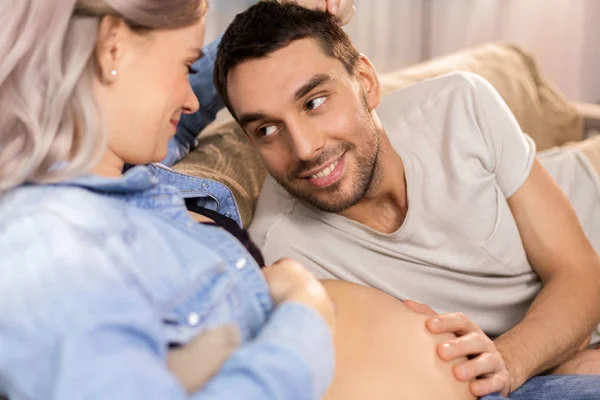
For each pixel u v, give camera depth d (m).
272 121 1.17
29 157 0.71
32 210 0.67
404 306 1.11
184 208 0.85
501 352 1.18
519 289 1.41
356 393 0.95
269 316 0.82
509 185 1.37
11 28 0.72
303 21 1.16
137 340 0.63
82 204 0.70
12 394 0.65
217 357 0.76
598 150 1.80
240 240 1.06
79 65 0.73
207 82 1.57
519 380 1.17
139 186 0.80
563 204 1.39
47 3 0.72
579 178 1.70
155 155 0.83
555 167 1.71
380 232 1.33
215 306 0.77
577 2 3.21
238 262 0.83
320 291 0.79
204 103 1.58
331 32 1.20
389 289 1.34
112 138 0.79
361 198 1.25
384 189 1.31
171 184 1.15
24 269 0.63
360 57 1.27
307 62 1.15
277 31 1.14
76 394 0.57
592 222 1.67
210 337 0.76
